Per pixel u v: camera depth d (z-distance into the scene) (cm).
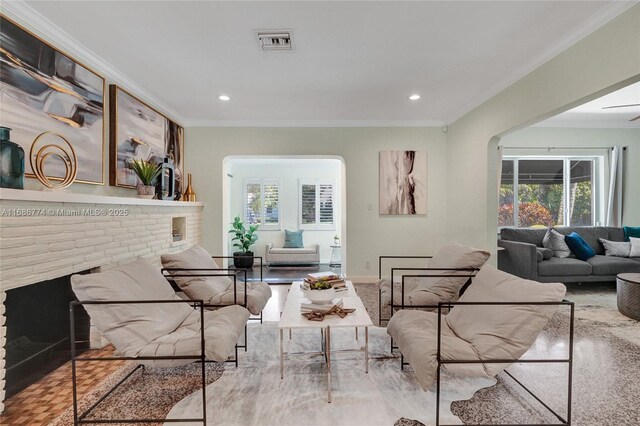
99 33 232
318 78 315
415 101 384
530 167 539
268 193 766
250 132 466
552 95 260
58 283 226
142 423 162
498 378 205
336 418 165
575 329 287
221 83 326
